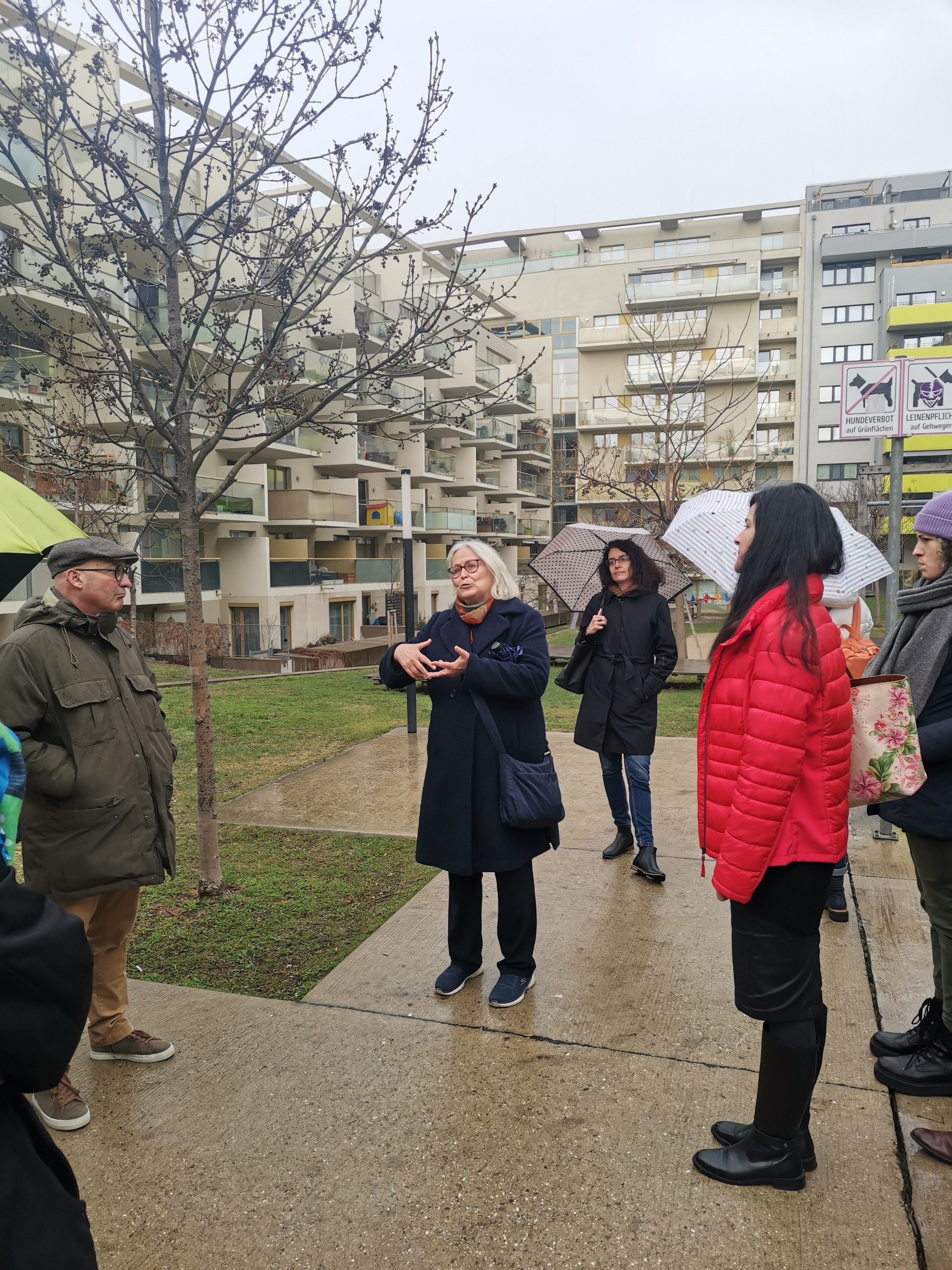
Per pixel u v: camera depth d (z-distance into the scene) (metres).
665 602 4.55
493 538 49.50
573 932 3.76
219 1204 2.16
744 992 2.17
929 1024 2.62
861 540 4.09
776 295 51.94
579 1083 2.63
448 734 3.10
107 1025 2.78
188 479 4.21
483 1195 2.17
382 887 4.30
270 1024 3.01
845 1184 2.20
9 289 4.40
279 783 6.41
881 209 51.44
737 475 23.70
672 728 8.79
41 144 4.27
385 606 36.75
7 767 1.33
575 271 55.34
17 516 2.33
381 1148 2.35
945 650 2.50
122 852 2.61
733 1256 1.97
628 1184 2.21
